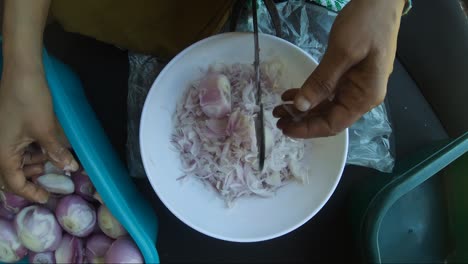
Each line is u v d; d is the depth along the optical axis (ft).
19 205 1.72
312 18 1.93
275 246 2.07
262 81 1.72
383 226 2.03
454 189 2.03
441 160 1.76
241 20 1.86
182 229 2.04
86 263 1.83
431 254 2.08
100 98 2.03
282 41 1.63
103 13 1.80
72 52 2.04
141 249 1.63
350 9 1.10
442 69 2.02
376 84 1.10
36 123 1.40
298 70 1.70
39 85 1.39
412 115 2.10
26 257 1.86
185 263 2.04
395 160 2.08
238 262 2.06
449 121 2.08
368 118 2.00
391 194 1.76
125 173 1.94
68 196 1.74
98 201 1.82
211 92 1.63
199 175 1.73
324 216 2.10
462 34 1.96
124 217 1.54
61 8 1.82
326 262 2.09
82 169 1.73
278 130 1.68
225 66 1.73
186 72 1.68
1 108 1.38
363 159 2.02
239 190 1.72
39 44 1.40
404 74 2.11
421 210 2.06
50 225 1.73
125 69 2.05
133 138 1.99
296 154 1.72
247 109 1.65
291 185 1.73
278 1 1.89
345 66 1.09
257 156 1.65
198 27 1.86
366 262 1.86
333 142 1.65
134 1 1.75
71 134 1.44
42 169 1.69
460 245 2.04
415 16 2.01
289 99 1.44
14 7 1.34
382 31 1.08
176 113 1.72
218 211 1.70
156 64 2.00
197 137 1.72
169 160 1.70
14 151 1.44
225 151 1.67
